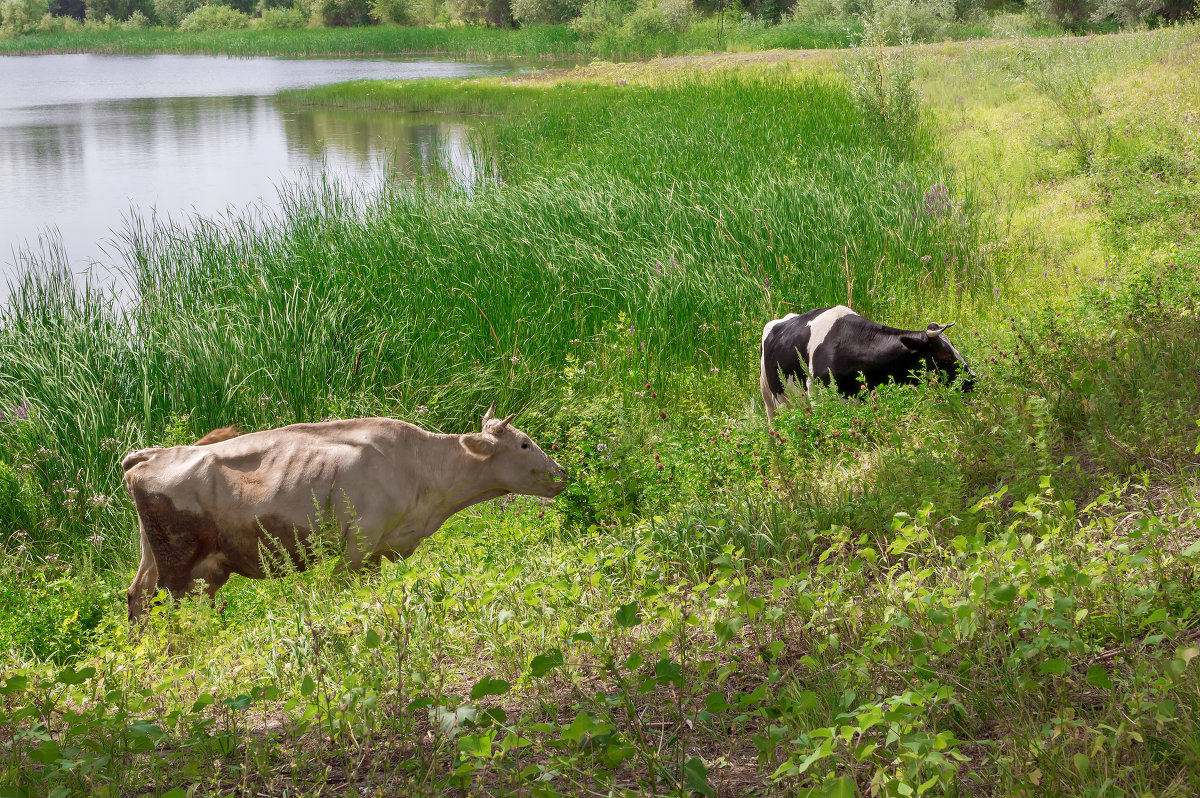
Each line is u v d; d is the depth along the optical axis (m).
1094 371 5.78
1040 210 12.12
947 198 11.48
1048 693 3.01
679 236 10.93
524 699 3.56
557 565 4.81
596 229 11.34
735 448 6.28
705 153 15.45
